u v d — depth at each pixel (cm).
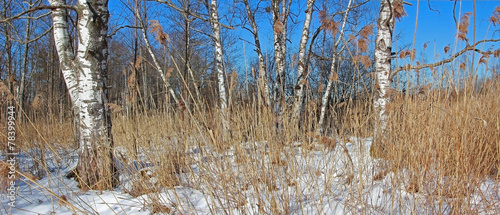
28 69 1156
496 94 332
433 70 301
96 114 335
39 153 392
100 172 322
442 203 221
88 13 336
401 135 256
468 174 219
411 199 242
